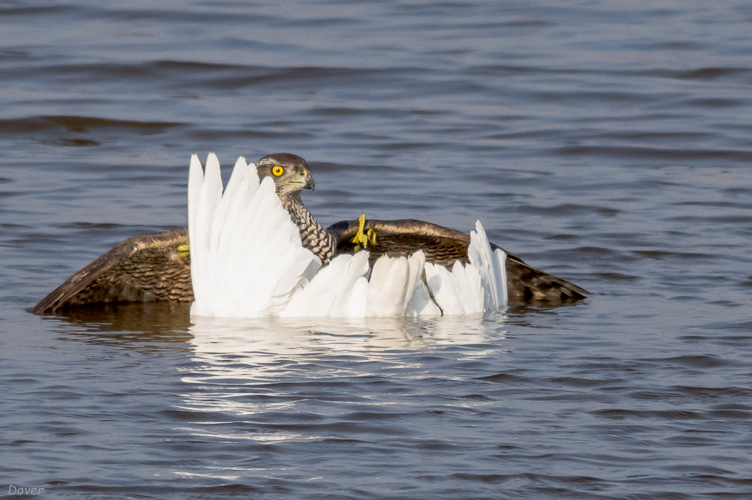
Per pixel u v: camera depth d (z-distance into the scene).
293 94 25.92
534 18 33.19
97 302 13.60
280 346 11.18
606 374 10.34
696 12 33.88
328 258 13.88
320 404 9.40
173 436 8.65
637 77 27.22
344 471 8.05
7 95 24.88
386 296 12.34
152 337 11.70
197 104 24.92
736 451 8.48
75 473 7.95
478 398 9.62
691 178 20.31
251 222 12.27
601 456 8.38
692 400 9.62
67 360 10.75
